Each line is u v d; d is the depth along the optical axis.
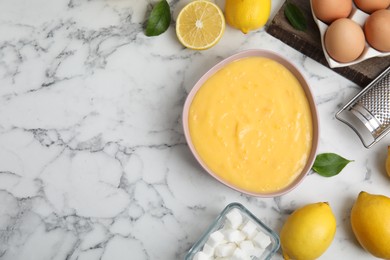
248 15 0.69
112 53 0.75
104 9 0.76
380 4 0.69
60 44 0.75
